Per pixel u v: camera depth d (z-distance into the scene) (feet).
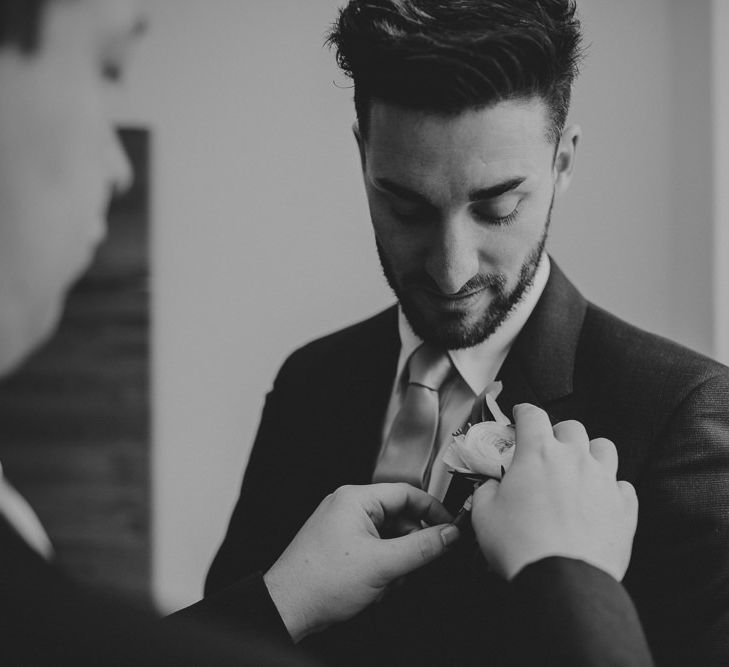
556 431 2.25
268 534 2.97
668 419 2.40
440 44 2.19
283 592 2.29
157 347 5.67
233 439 5.69
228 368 5.67
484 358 2.67
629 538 2.03
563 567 1.90
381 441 2.82
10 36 0.87
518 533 1.99
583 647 1.79
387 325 3.00
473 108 2.22
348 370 2.99
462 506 2.51
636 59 4.99
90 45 0.90
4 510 1.39
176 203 5.62
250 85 5.58
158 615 1.31
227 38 5.57
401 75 2.22
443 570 2.47
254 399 5.66
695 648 2.23
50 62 0.89
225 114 5.59
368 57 2.29
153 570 5.73
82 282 5.63
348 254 5.57
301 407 3.04
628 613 1.86
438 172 2.27
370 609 2.57
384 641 2.53
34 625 1.23
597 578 1.89
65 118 0.91
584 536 1.98
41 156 0.92
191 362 5.68
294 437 3.00
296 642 2.31
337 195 5.57
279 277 5.62
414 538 2.30
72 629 1.24
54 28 0.88
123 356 5.66
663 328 4.98
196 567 5.72
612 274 5.07
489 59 2.18
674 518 2.31
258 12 5.55
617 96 5.03
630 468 2.39
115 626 1.26
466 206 2.33
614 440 2.43
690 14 4.83
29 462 5.70
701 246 4.82
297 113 5.57
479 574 2.39
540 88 2.28
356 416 2.87
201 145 5.60
